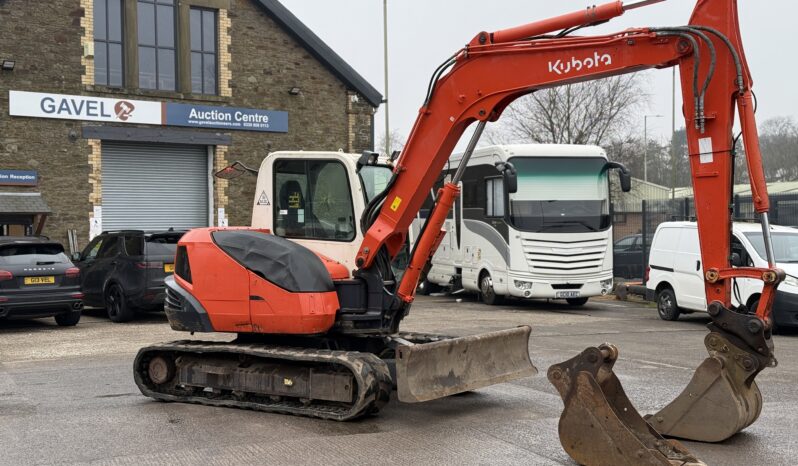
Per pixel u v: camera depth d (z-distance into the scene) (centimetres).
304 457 623
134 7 2134
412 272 788
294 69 2383
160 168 2219
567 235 1800
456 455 628
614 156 5125
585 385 587
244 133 2306
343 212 844
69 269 1500
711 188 648
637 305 1994
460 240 2062
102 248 1697
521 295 1802
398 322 811
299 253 796
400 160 783
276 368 784
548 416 766
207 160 2291
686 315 1755
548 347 1213
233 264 804
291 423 738
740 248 1467
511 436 688
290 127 2380
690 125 652
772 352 645
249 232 830
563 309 1877
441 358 735
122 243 1634
